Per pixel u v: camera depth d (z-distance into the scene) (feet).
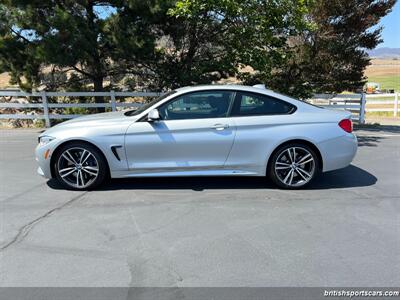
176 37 42.39
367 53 47.73
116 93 43.55
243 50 37.81
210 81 43.24
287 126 17.89
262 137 17.80
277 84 44.09
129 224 14.02
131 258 11.51
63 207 15.78
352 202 16.53
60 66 40.86
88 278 10.43
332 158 18.22
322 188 18.56
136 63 45.09
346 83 48.32
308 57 43.65
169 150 17.67
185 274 10.63
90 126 17.72
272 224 14.07
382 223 14.24
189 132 17.60
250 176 18.78
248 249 12.10
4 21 39.17
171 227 13.76
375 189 18.44
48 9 39.63
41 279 10.38
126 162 17.75
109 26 38.68
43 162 17.92
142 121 17.72
